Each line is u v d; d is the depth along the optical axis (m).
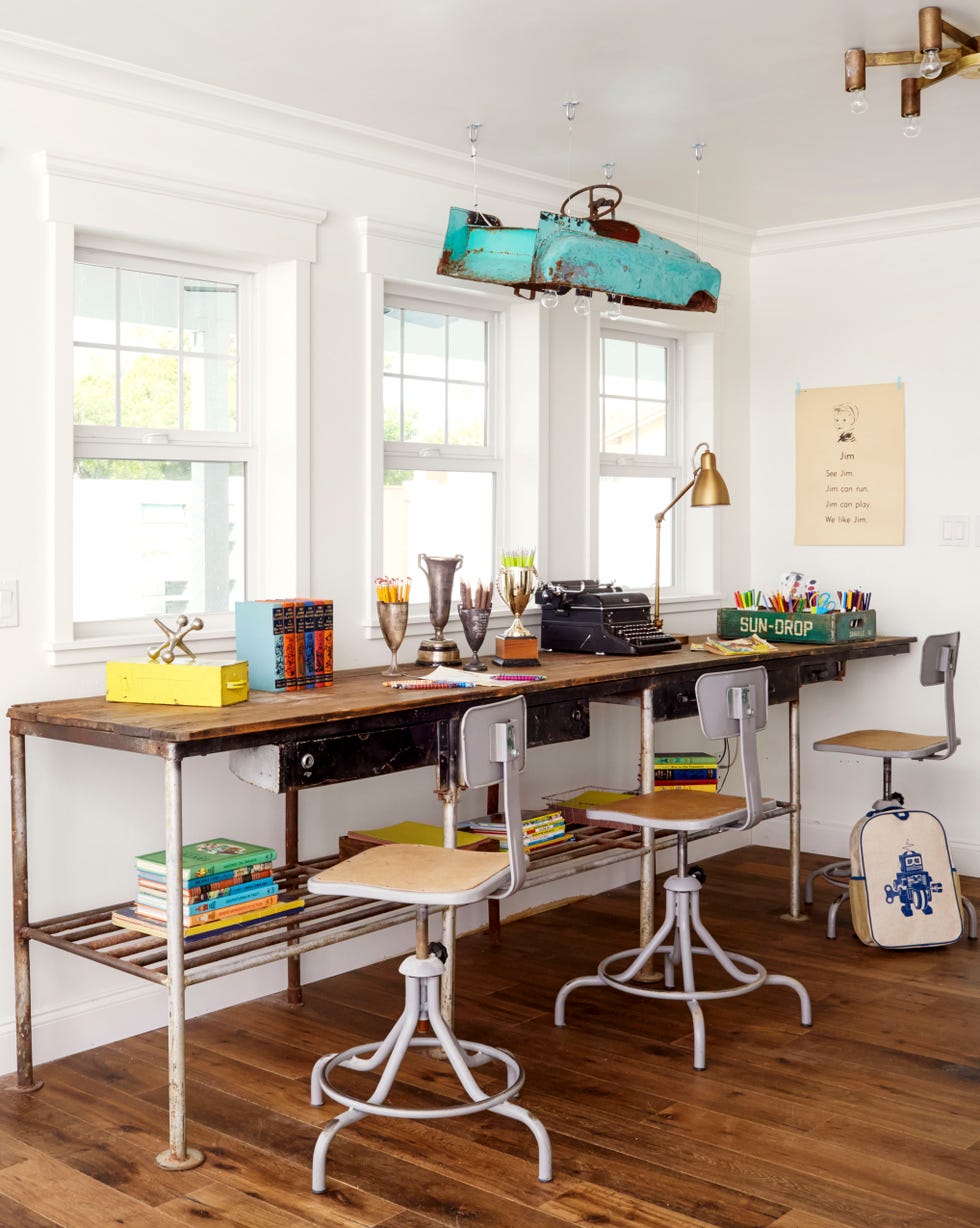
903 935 4.22
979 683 5.10
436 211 4.27
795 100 3.73
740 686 3.50
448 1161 2.75
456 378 4.57
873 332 5.31
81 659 3.35
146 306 3.68
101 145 3.38
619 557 5.28
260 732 2.84
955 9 3.07
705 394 5.47
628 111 3.80
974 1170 2.70
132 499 3.66
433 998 2.83
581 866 3.69
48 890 3.32
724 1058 3.31
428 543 4.50
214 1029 3.53
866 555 5.38
